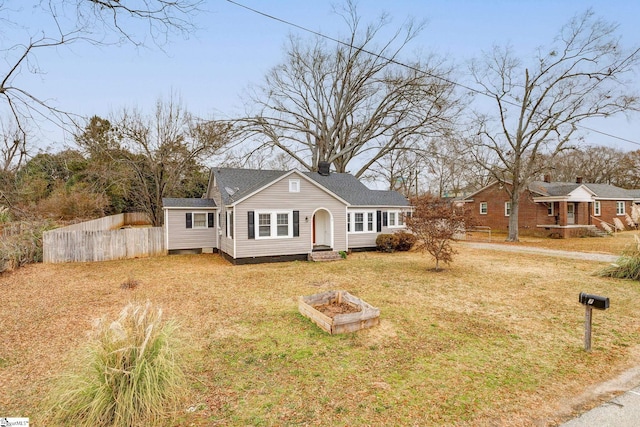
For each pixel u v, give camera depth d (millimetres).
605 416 3682
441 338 5973
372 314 6500
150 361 3609
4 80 5812
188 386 4328
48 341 5902
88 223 19781
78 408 3449
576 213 27266
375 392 4199
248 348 5559
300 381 4480
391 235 18438
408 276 11547
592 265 13516
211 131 25234
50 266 13688
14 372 4758
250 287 10055
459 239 24094
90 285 10328
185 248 17891
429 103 27656
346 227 17000
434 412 3775
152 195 23875
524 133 21609
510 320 6930
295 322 6836
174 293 9320
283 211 15281
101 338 3584
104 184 25125
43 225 16094
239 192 16406
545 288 9688
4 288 9906
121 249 16188
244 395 4141
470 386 4336
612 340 5832
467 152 22250
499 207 29703
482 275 11641
